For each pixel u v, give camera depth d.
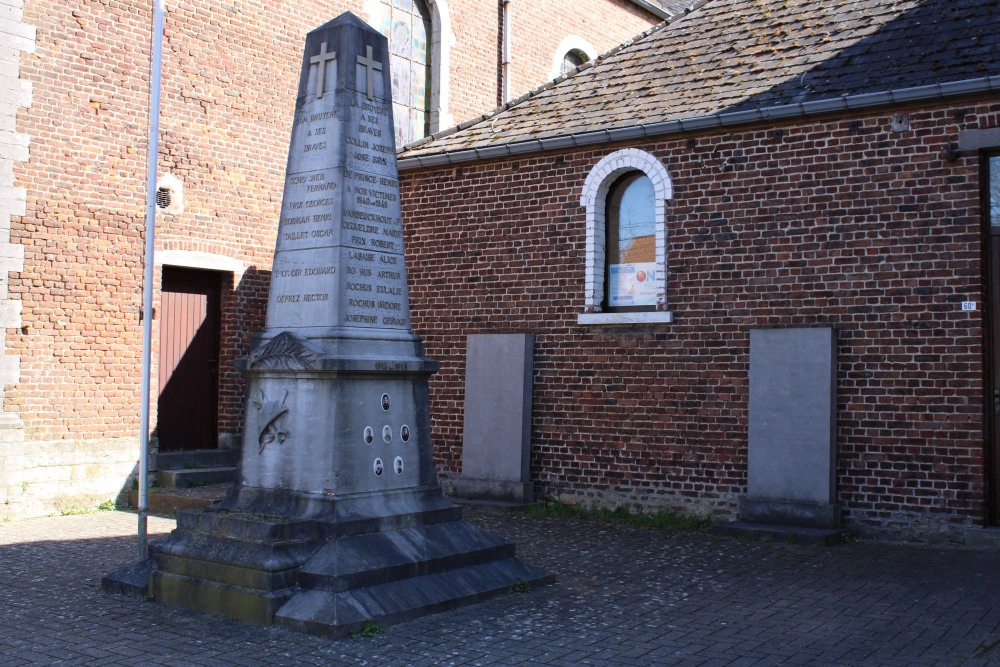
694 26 12.74
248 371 7.49
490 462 11.83
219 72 13.19
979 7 10.22
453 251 12.50
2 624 6.61
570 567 8.39
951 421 9.23
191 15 12.85
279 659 5.82
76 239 11.68
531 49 18.41
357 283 7.32
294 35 14.20
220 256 13.18
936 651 5.95
